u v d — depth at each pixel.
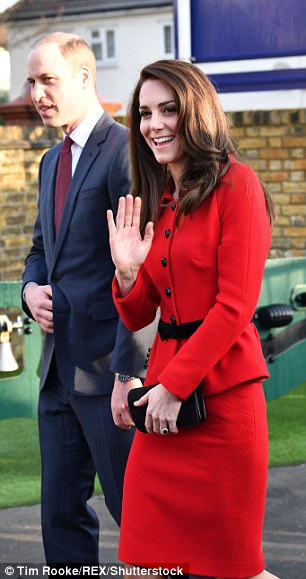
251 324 4.19
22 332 7.04
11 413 7.10
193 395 3.98
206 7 10.34
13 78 38.88
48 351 5.04
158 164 4.31
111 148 4.86
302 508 6.48
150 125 4.09
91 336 4.86
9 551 5.84
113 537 6.07
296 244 11.09
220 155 4.05
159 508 4.11
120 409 4.66
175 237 4.10
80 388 4.86
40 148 10.79
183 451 4.07
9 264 10.64
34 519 6.38
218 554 4.05
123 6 41.94
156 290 4.40
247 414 4.03
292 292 7.55
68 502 5.05
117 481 4.89
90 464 5.12
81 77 4.94
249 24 10.24
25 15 39.62
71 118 4.92
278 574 5.48
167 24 41.75
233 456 4.02
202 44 10.41
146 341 4.65
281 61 10.30
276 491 6.80
